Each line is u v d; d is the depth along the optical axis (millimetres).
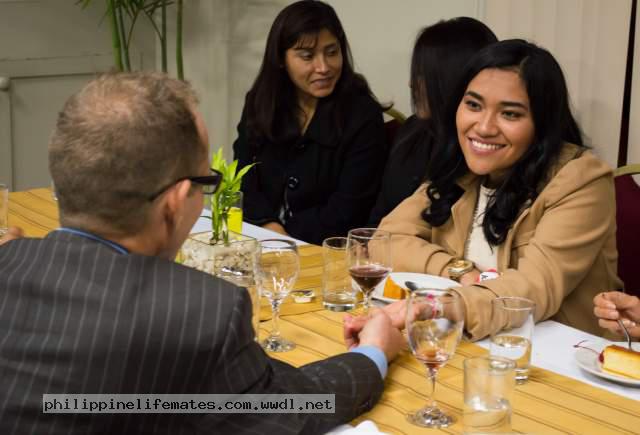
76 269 1037
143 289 1028
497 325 1398
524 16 3072
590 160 1936
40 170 4277
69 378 998
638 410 1285
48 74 4168
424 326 1235
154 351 1001
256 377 1063
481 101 1931
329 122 3043
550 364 1495
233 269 1643
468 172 2105
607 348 1438
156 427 1027
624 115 2957
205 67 4422
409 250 2066
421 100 2568
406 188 2652
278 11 4152
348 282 1770
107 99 1037
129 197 1041
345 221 3018
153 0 4348
